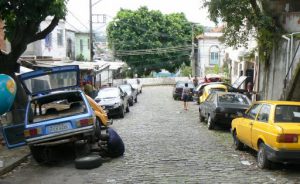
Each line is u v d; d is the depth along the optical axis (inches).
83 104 432.1
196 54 2460.6
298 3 820.0
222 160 419.8
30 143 400.2
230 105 635.5
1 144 507.2
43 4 473.4
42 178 362.3
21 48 540.7
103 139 437.7
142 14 2340.1
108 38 2381.9
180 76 2706.7
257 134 386.9
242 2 738.8
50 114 442.3
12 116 548.7
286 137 339.0
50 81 452.4
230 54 1557.6
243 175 354.3
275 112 374.6
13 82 413.4
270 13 797.2
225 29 791.1
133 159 429.7
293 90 659.4
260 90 938.1
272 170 371.9
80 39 1915.6
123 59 2338.8
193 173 362.9
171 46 2378.2
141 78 2593.5
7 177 370.9
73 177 360.8
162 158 431.8
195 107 1127.6
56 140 407.8
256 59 989.2
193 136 590.2
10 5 470.0
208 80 1656.0
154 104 1238.9
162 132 633.6
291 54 711.1
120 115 860.0
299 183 327.9
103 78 1834.4
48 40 1336.1
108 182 339.0
